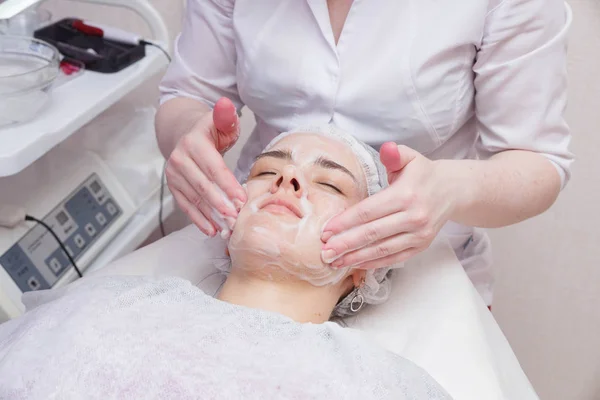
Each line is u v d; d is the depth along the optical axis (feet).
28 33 4.61
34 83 3.73
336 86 3.40
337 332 2.74
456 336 3.13
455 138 3.69
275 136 3.88
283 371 2.48
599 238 5.18
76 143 4.55
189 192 3.29
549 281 5.47
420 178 2.93
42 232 3.91
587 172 4.99
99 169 4.46
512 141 3.36
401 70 3.26
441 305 3.31
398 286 3.46
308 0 3.36
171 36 5.49
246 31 3.57
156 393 2.37
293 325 2.72
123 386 2.39
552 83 3.30
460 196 3.09
